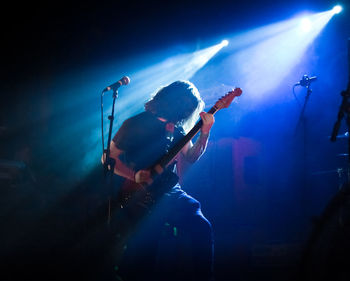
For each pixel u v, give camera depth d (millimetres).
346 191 1787
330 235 1863
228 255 4230
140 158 2895
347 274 1813
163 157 2809
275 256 3850
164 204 2785
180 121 3047
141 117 2986
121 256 3090
